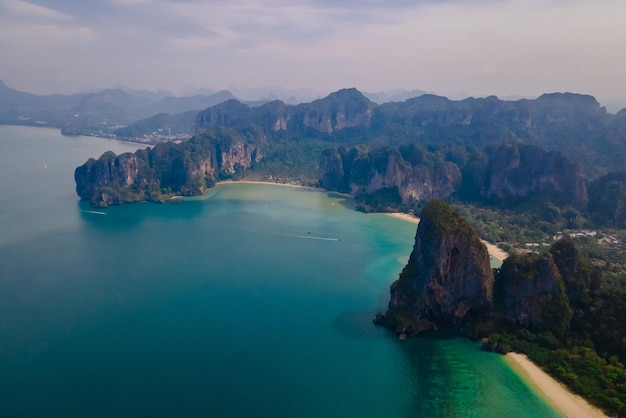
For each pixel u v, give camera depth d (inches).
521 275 5270.7
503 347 4832.7
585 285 5378.9
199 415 3821.4
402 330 5162.4
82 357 4618.6
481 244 5442.9
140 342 4918.8
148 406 3912.4
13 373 4328.3
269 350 4832.7
